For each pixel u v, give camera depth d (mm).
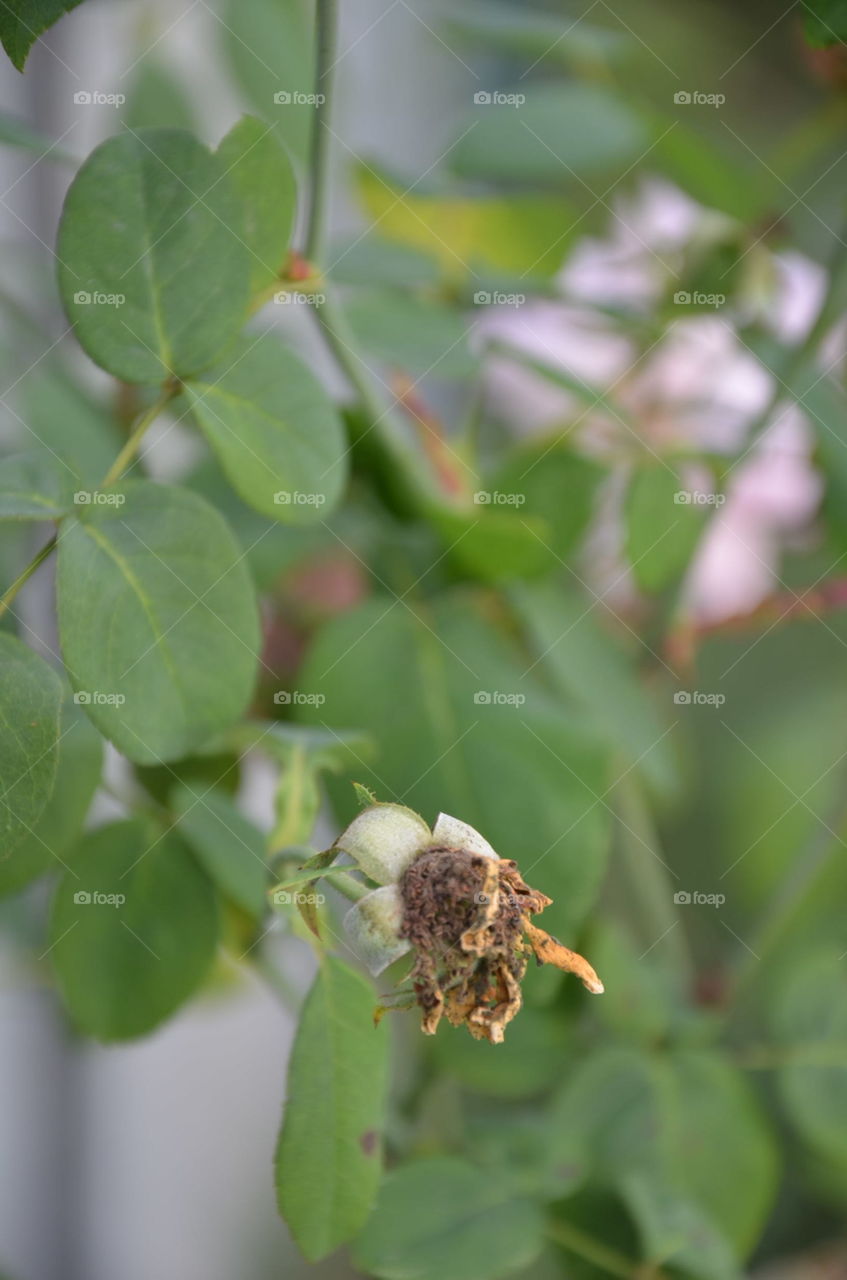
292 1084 446
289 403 474
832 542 594
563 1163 563
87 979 513
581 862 532
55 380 579
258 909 517
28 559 557
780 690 794
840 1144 585
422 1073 585
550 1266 551
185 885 519
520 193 675
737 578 719
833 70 639
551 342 696
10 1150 813
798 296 656
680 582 602
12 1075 813
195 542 455
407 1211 519
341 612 589
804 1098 590
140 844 517
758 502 710
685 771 775
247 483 469
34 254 655
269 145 467
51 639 562
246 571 457
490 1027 449
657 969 604
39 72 700
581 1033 589
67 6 445
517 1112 613
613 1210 543
